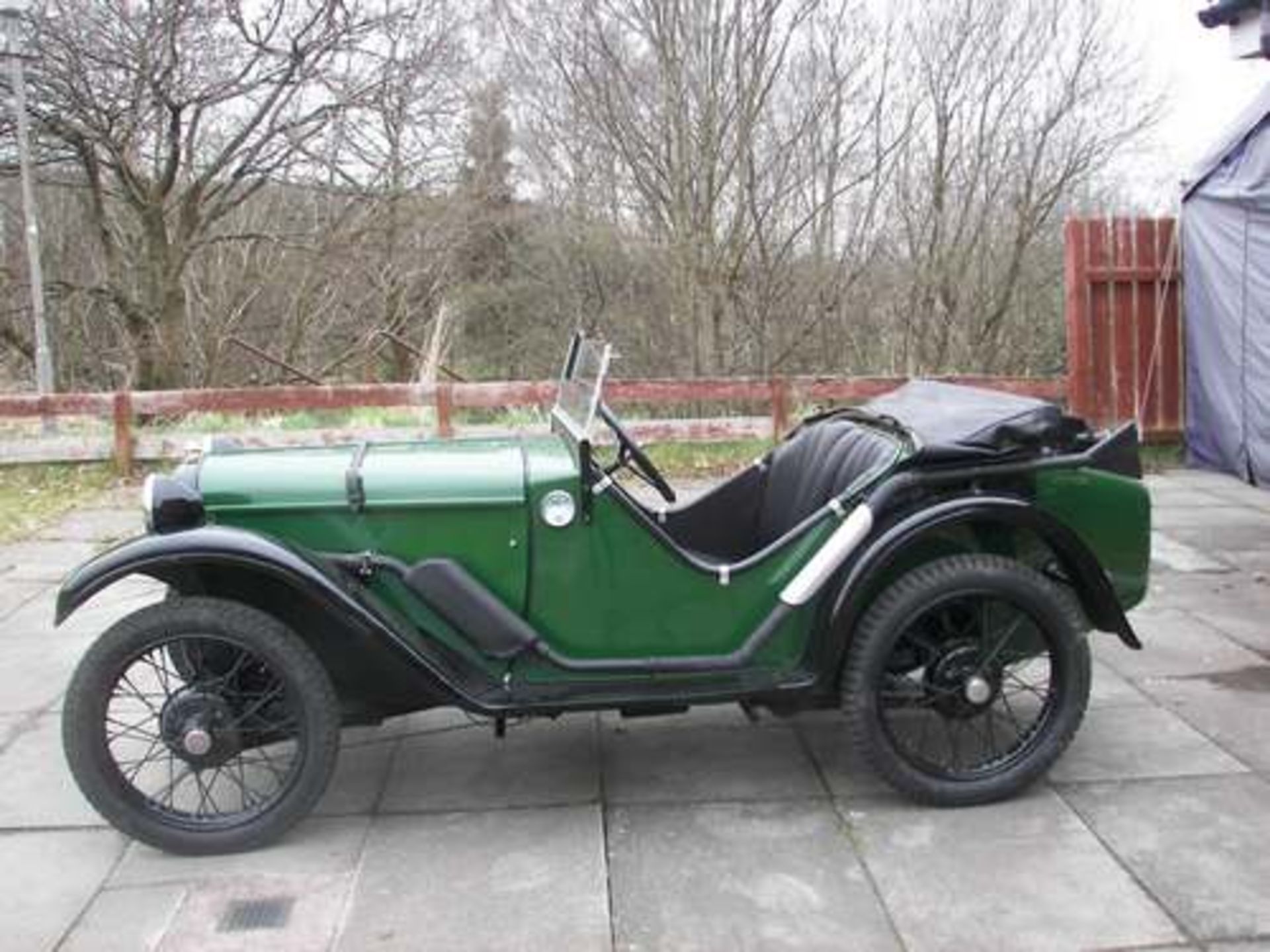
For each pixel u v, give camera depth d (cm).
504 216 1620
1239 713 434
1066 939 302
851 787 384
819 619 362
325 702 347
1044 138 1464
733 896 324
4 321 1481
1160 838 348
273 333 1606
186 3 1220
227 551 333
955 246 1463
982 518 362
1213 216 855
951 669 374
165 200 1363
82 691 339
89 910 323
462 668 364
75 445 915
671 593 366
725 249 1304
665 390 923
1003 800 371
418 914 318
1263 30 712
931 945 301
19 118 1048
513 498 359
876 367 1458
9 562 681
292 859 347
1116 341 921
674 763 404
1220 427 865
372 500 359
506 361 1838
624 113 1269
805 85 1325
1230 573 618
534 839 356
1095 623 390
